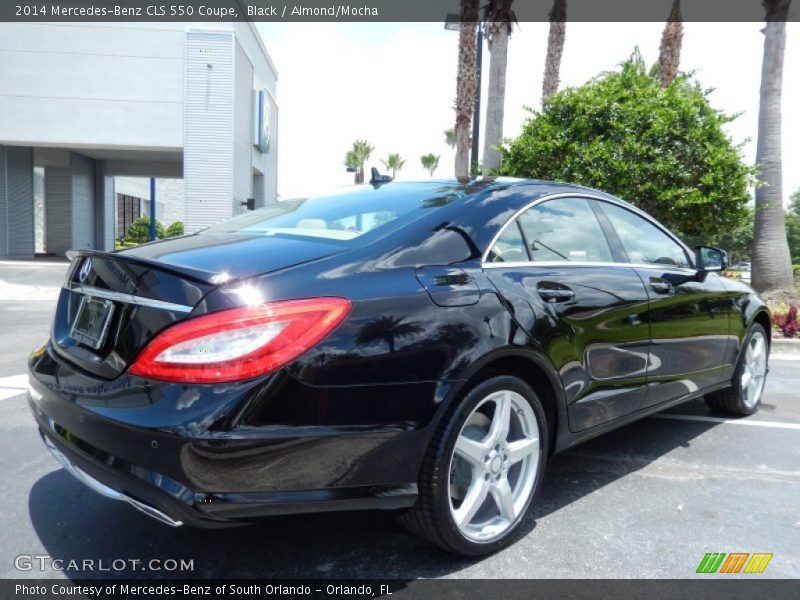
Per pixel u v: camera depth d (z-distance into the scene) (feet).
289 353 6.28
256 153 89.25
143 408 6.18
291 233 8.57
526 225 9.19
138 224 123.85
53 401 7.28
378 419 6.73
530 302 8.37
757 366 15.10
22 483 10.15
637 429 13.83
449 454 7.28
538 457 8.52
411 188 9.86
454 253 8.02
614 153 28.45
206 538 8.44
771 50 32.27
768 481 10.86
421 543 8.37
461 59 42.39
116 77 72.59
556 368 8.59
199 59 72.43
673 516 9.39
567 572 7.71
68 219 90.63
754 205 33.32
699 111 28.94
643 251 11.48
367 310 6.81
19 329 26.96
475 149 45.11
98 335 7.10
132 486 6.31
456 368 7.25
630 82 30.78
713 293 12.62
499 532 8.08
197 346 6.12
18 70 71.82
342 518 9.08
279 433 6.21
